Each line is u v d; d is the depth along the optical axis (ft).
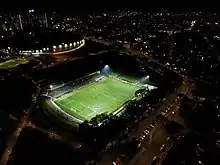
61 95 509.35
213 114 435.53
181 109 465.47
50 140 370.32
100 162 335.47
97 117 418.92
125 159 342.64
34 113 440.86
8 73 590.96
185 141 369.50
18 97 481.87
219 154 344.08
